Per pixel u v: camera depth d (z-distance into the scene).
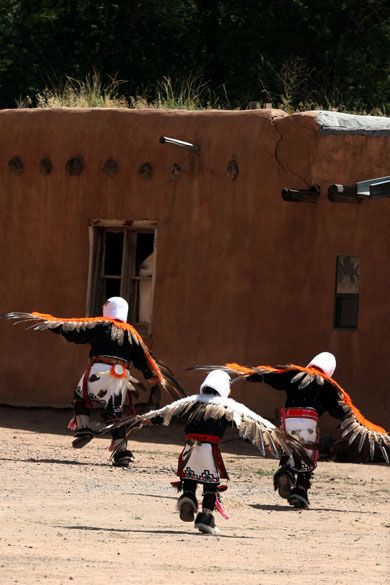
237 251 39.19
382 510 25.02
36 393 42.06
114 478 28.16
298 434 24.67
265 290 38.69
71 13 72.00
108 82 70.44
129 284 41.53
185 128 40.31
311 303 38.09
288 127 38.56
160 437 38.00
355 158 37.81
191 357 39.69
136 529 20.64
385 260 37.38
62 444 35.34
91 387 30.73
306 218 38.28
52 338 42.03
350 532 21.53
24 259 42.75
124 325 30.72
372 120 38.69
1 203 43.22
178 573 16.28
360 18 70.75
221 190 39.59
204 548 18.78
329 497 26.80
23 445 34.50
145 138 40.94
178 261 40.19
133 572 16.19
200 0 71.94
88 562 16.86
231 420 20.11
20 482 26.44
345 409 24.08
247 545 19.38
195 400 20.48
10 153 43.06
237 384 38.41
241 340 38.88
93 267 41.91
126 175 41.25
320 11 68.38
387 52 70.75
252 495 26.73
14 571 15.86
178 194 40.31
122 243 41.84
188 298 39.88
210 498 20.66
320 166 38.00
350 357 37.59
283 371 24.86
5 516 21.28
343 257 37.94
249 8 69.56
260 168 38.91
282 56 68.81
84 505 23.45
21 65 70.94
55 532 19.61
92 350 30.88
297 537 20.62
